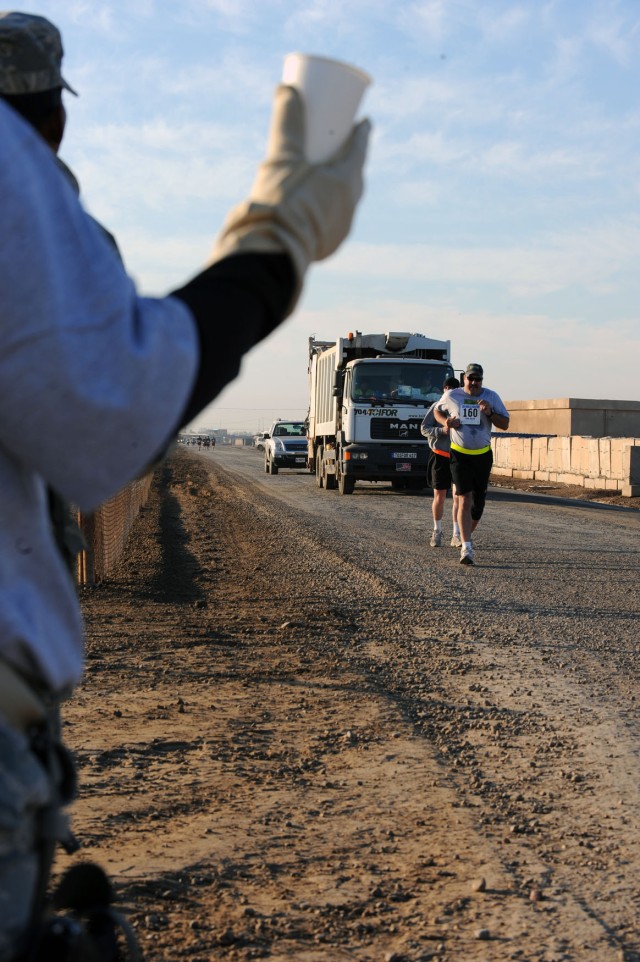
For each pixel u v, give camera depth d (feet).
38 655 3.53
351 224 3.84
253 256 3.55
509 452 124.88
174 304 3.43
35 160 3.33
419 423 83.41
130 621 27.02
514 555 42.63
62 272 3.22
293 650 23.72
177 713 18.03
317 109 3.69
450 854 11.98
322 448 95.30
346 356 88.69
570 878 11.37
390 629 26.43
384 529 53.83
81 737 16.40
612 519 62.80
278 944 9.66
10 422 3.21
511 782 14.73
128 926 4.75
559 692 19.97
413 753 15.90
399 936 9.90
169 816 13.00
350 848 12.12
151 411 3.28
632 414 180.86
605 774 15.10
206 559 41.27
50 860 3.70
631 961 9.44
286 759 15.55
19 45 4.13
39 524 3.60
